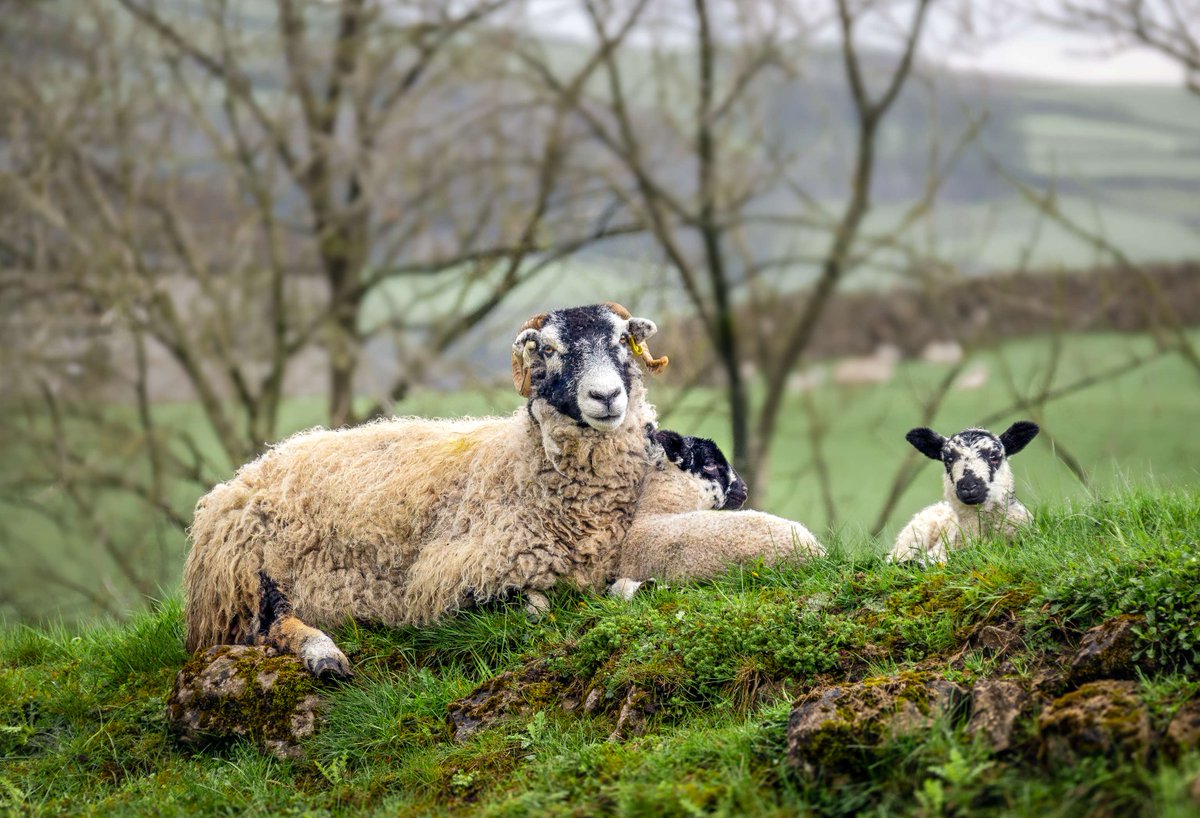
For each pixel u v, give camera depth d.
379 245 17.47
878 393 18.31
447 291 16.48
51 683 6.87
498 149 16.78
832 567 5.73
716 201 17.39
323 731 5.62
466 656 5.98
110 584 15.34
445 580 6.14
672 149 17.64
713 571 5.88
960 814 3.64
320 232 17.02
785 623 5.12
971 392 18.16
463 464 6.52
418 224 16.78
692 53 17.70
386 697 5.66
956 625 4.88
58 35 16.48
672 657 5.14
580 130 17.30
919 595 5.15
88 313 16.02
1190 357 16.72
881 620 5.02
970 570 5.22
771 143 17.95
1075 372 17.58
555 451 6.13
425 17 17.52
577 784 4.45
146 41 16.56
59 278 15.74
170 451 16.09
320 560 6.54
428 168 16.64
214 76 17.02
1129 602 4.39
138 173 16.44
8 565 15.87
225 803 5.17
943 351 18.41
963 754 3.90
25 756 6.12
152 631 7.18
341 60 17.77
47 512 16.02
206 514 6.73
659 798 4.07
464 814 4.55
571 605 6.08
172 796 5.29
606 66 17.56
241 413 17.67
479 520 6.28
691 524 6.00
